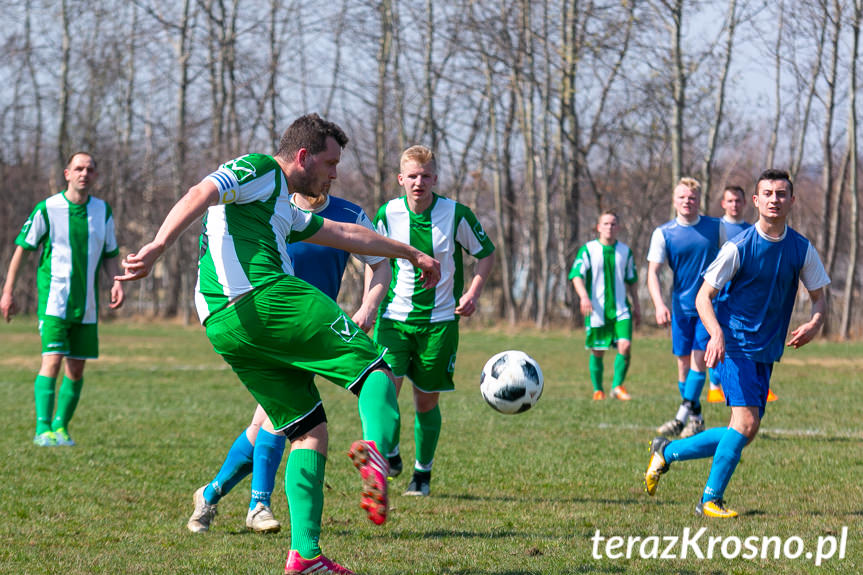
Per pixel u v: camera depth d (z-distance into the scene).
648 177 75.50
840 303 64.56
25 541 9.95
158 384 30.20
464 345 50.50
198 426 20.22
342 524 10.95
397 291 13.63
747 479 13.95
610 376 33.34
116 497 12.55
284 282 8.00
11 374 33.91
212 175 7.86
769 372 11.73
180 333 62.72
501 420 21.39
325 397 27.16
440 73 71.25
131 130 85.88
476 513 11.64
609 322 25.94
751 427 11.42
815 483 13.62
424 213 13.65
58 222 17.95
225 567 8.67
